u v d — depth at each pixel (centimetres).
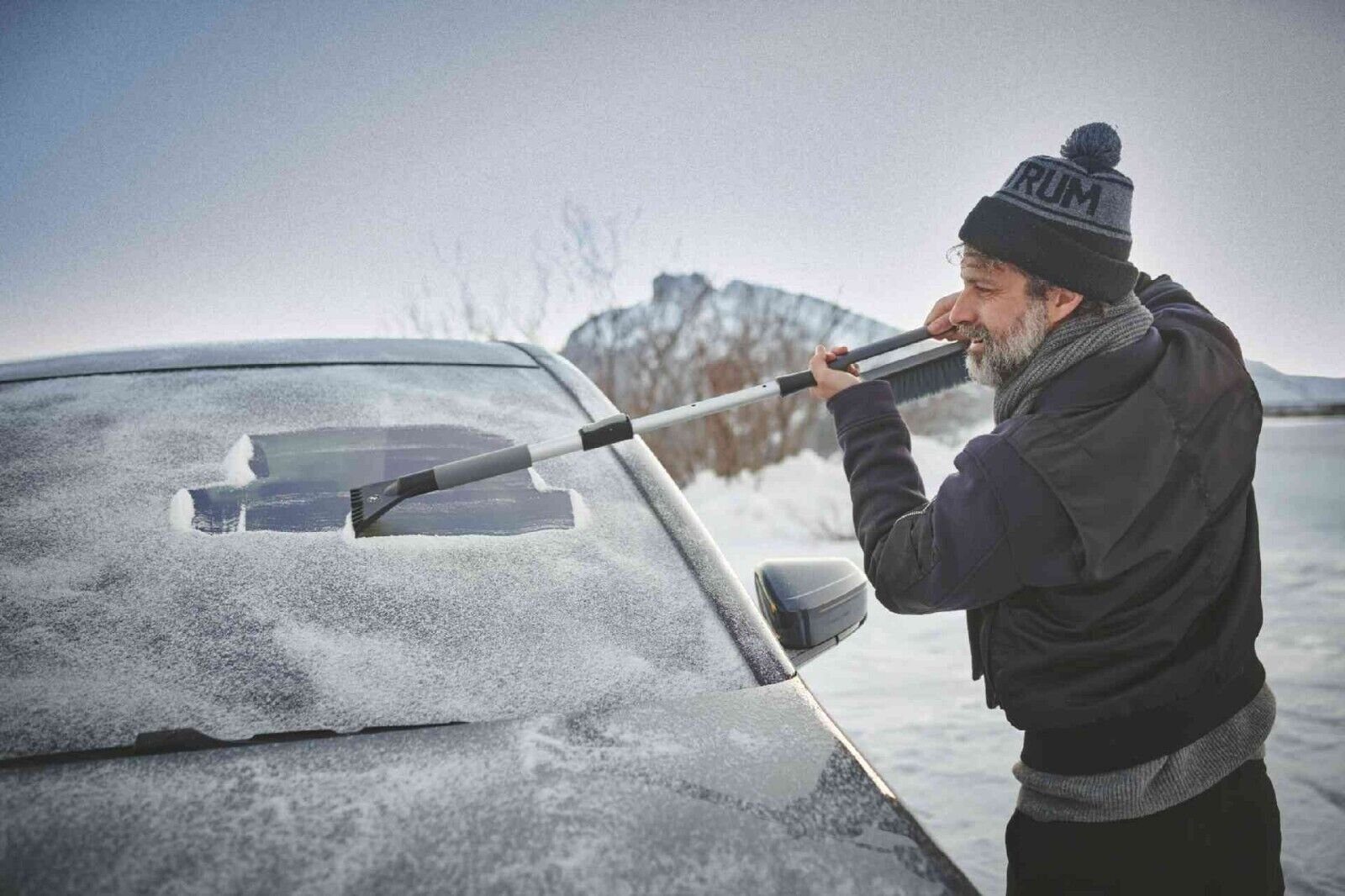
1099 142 124
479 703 104
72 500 129
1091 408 118
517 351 192
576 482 147
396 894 75
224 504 131
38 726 96
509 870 78
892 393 141
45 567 117
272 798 87
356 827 83
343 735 97
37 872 77
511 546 130
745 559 642
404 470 143
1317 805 254
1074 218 119
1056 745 125
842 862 83
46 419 148
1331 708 318
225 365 169
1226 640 123
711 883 78
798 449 1025
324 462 143
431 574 122
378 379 169
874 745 316
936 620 478
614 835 83
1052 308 123
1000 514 115
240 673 104
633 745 98
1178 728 120
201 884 76
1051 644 123
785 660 118
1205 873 120
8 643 106
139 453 140
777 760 97
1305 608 441
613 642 115
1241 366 128
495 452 130
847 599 150
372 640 111
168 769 91
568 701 105
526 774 92
